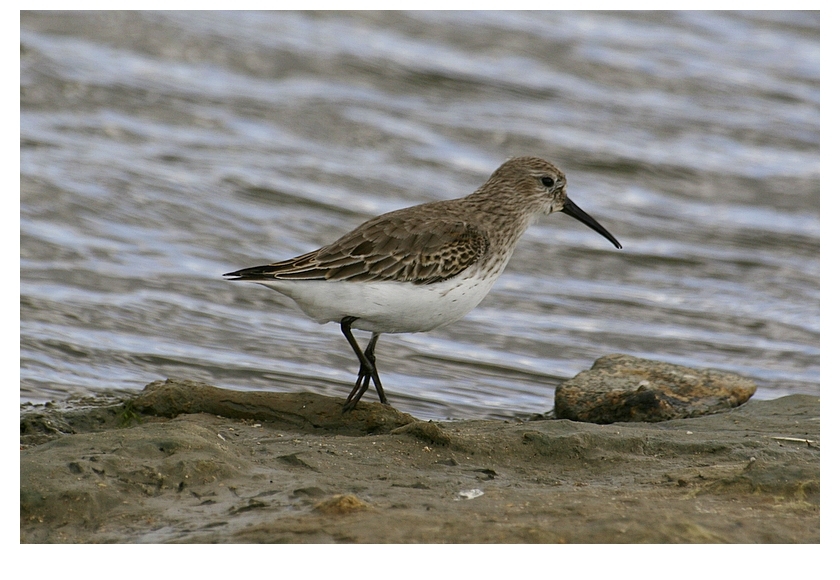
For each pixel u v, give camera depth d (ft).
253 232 49.65
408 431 27.55
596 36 72.08
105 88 60.13
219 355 38.55
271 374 37.17
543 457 26.91
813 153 61.31
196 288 44.42
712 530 21.68
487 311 45.34
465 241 31.48
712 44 72.64
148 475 23.62
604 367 35.96
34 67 60.29
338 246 30.35
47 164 52.34
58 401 31.89
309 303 30.48
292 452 26.16
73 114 57.57
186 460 24.21
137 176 52.65
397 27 70.90
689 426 30.96
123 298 42.52
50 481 22.82
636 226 54.03
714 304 46.98
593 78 67.21
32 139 54.60
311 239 49.52
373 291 30.09
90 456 24.02
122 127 57.16
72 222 48.16
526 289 47.80
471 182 55.83
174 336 39.81
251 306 43.70
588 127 62.13
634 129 62.18
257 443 27.22
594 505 22.82
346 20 71.05
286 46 66.69
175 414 30.35
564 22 73.87
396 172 56.18
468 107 63.05
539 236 52.60
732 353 42.11
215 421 29.63
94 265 45.03
